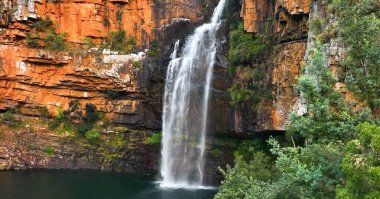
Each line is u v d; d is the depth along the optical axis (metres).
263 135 32.78
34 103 39.16
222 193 15.43
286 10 28.91
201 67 36.81
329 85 12.97
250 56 32.59
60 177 35.12
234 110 33.94
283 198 13.06
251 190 14.02
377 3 14.49
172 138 37.56
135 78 38.91
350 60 12.76
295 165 12.04
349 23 12.53
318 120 12.51
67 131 38.84
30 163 37.59
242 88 33.34
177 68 37.91
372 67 12.32
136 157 38.72
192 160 36.34
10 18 38.00
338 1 12.68
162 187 33.88
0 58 38.06
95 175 36.41
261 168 22.11
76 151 38.34
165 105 38.22
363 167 9.69
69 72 38.94
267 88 31.11
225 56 35.84
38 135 38.34
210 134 35.78
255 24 32.91
